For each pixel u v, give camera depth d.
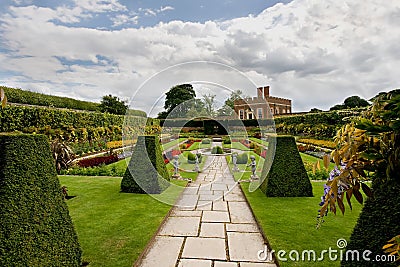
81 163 8.85
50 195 2.27
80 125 12.96
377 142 1.21
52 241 2.15
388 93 1.33
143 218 3.93
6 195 1.92
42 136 2.38
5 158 2.02
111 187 5.89
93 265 2.59
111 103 22.55
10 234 1.85
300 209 4.22
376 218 1.79
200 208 4.60
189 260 2.81
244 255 2.90
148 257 2.88
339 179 1.27
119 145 15.63
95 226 3.61
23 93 13.44
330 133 13.02
